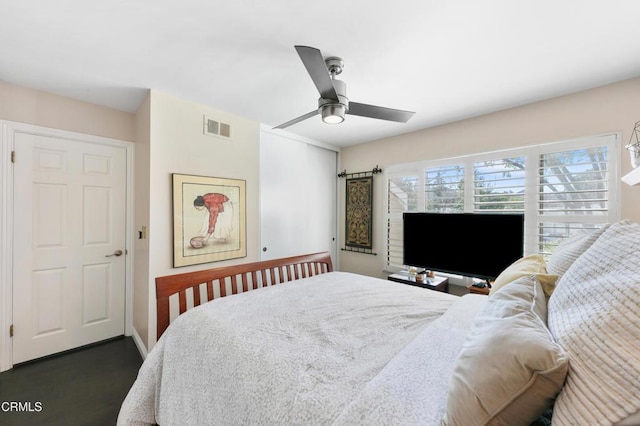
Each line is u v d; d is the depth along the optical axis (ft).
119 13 4.56
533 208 8.12
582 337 1.96
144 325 7.75
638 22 4.64
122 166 8.93
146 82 7.02
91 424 5.20
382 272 12.19
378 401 2.48
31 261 7.36
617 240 2.72
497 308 2.99
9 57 5.89
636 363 1.60
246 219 9.78
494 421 2.00
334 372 3.12
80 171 8.16
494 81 6.84
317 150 12.84
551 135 7.78
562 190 7.64
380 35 5.09
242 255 9.58
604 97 6.98
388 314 4.91
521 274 4.18
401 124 10.14
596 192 7.12
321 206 13.03
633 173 4.10
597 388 1.68
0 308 6.87
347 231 13.57
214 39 5.26
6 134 6.95
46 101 7.54
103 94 7.70
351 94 7.63
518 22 4.70
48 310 7.64
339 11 4.49
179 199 7.91
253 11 4.50
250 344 3.73
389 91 7.42
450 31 4.97
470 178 9.41
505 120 8.64
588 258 2.86
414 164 10.96
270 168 10.71
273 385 3.00
